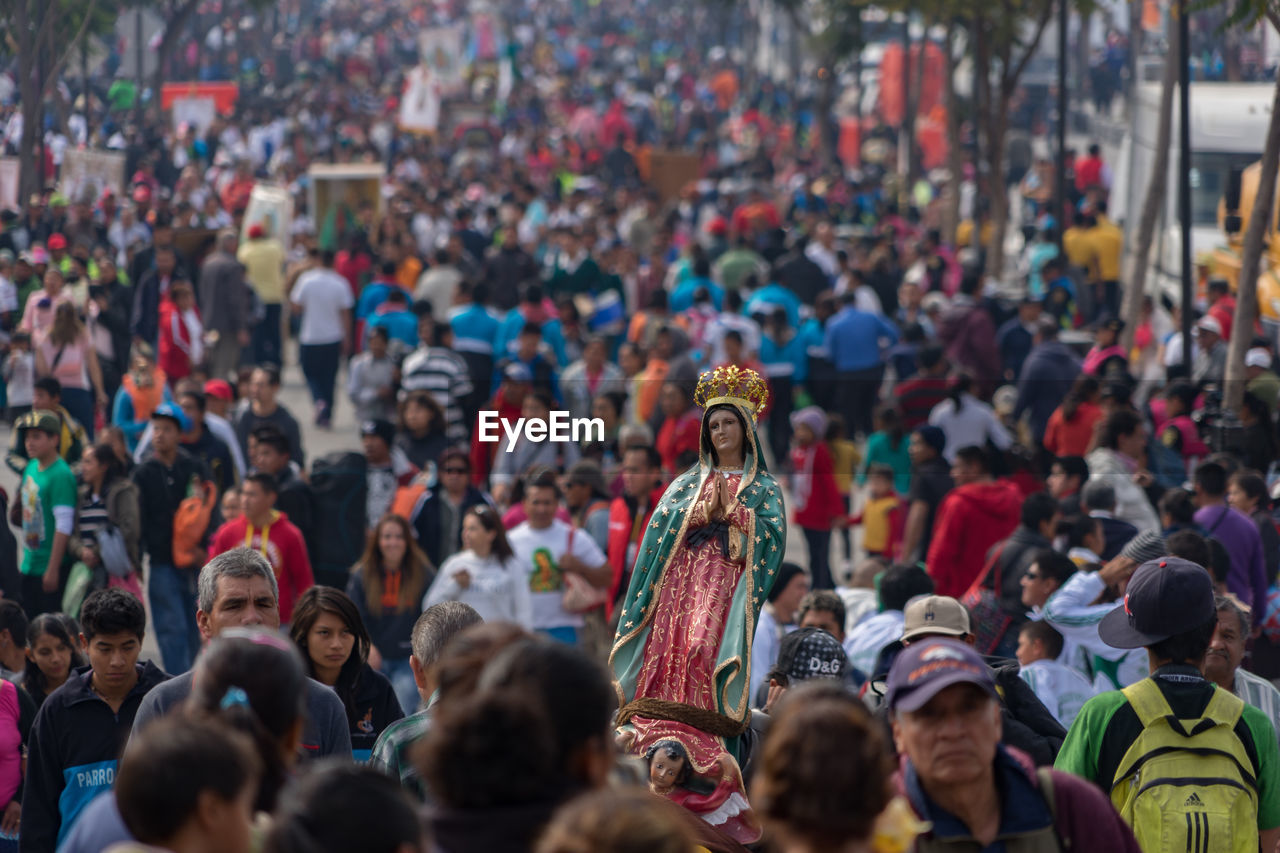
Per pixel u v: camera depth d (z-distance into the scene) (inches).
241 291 2066.9
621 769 466.6
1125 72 4249.5
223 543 1049.5
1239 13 1414.9
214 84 3063.5
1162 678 550.3
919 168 4296.3
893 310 2432.3
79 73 1946.4
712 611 655.1
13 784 744.3
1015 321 2074.3
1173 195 2354.8
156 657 1306.6
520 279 2503.7
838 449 1519.4
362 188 3029.0
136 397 1488.7
